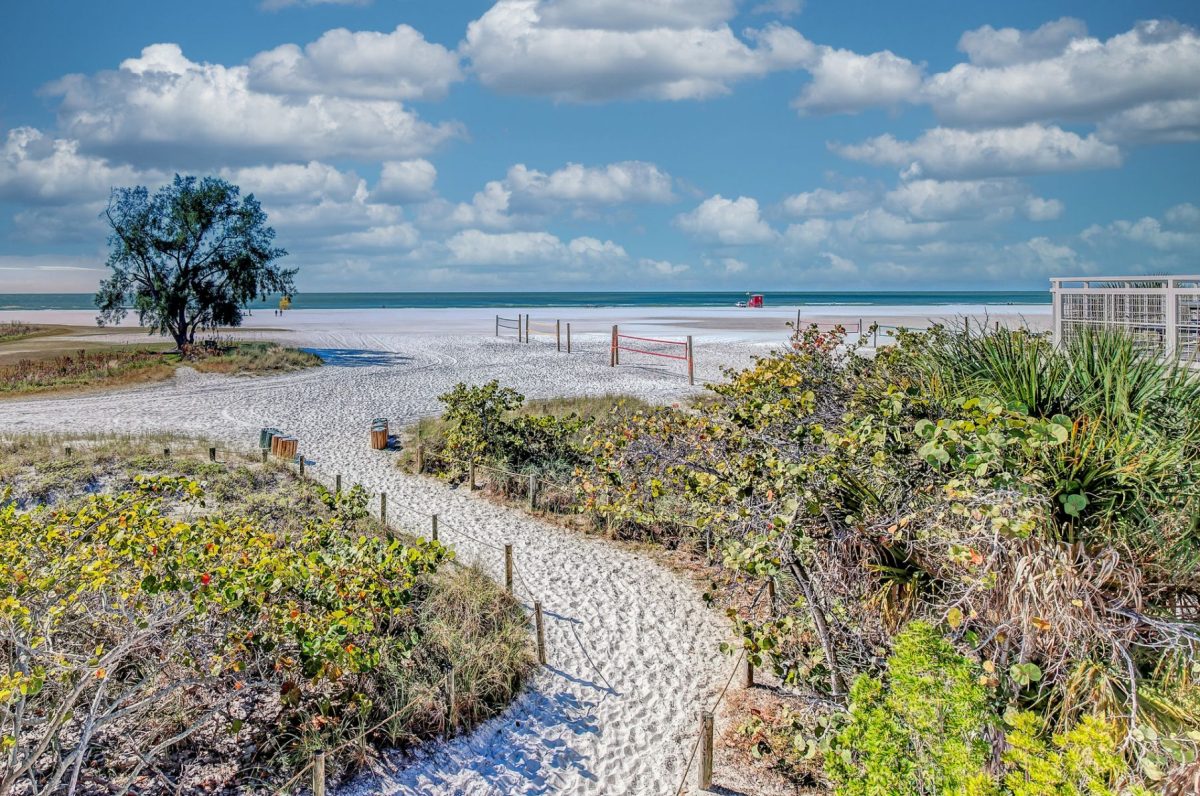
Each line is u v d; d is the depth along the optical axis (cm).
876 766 472
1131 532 550
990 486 552
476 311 8681
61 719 541
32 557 636
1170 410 643
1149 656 529
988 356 734
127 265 3312
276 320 6397
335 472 1567
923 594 612
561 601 998
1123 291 1170
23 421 1942
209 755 660
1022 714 430
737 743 717
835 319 5978
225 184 3366
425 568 783
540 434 1597
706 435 806
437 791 655
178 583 594
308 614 682
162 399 2308
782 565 663
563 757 705
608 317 6944
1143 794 366
